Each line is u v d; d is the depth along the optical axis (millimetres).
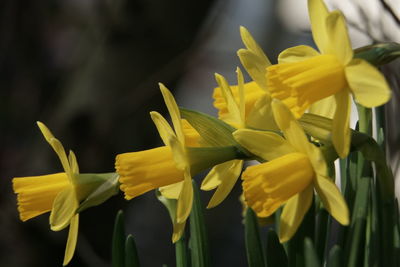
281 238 771
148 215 1899
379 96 749
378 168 779
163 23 1364
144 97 1384
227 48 2168
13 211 1422
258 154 775
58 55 1615
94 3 1402
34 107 1600
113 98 1399
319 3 765
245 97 805
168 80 1390
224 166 805
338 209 761
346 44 755
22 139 1578
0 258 1412
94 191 819
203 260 823
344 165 831
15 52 1613
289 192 766
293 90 761
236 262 2059
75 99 1421
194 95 2584
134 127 1419
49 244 1428
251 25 2383
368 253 814
